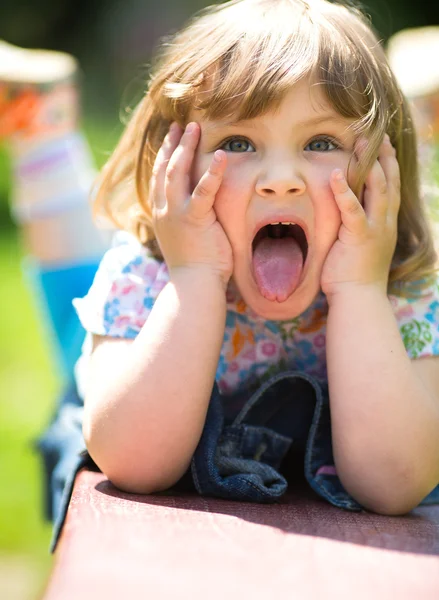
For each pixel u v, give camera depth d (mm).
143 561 981
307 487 1609
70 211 2641
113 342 1606
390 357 1477
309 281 1535
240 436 1560
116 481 1457
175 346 1467
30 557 2830
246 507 1356
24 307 5582
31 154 2646
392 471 1441
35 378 4383
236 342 1709
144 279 1664
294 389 1602
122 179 1875
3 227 7758
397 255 1745
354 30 1610
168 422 1438
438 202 2184
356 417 1457
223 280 1522
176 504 1343
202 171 1539
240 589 906
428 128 2277
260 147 1488
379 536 1191
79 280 2621
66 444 1932
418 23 12047
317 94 1466
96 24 12359
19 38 12344
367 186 1552
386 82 1654
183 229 1523
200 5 12172
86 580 905
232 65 1481
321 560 1038
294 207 1470
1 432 3707
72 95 2703
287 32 1511
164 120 1716
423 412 1464
